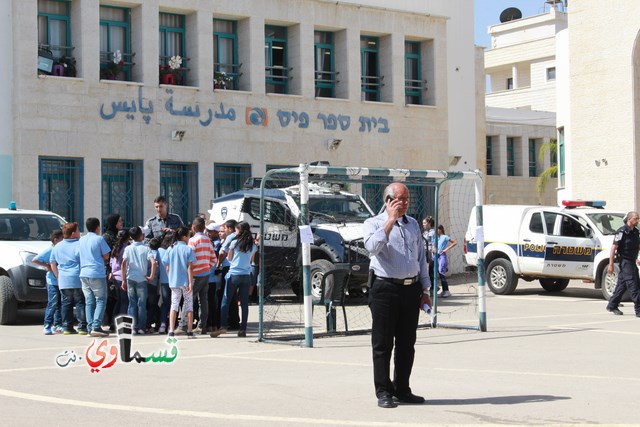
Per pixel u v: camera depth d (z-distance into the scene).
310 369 11.69
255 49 29.67
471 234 25.86
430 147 33.31
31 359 12.78
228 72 29.98
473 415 8.56
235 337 15.80
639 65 32.25
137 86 27.30
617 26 32.34
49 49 26.66
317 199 22.64
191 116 28.27
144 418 8.43
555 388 10.06
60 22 26.92
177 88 28.05
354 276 21.53
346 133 31.31
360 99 31.73
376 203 25.03
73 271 16.03
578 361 12.35
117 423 8.20
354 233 21.78
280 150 29.95
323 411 8.77
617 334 15.68
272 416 8.52
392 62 32.62
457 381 10.59
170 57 28.66
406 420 8.32
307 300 14.34
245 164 29.42
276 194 22.75
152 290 16.64
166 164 28.02
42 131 25.72
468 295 25.45
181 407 9.00
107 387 10.27
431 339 15.16
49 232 19.36
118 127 26.94
